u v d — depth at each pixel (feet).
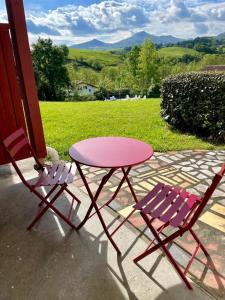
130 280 6.08
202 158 12.95
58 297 5.74
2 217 8.69
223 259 6.66
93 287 5.94
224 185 10.12
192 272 6.27
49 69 98.48
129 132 17.92
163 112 19.30
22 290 5.94
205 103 15.57
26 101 10.92
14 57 10.36
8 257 6.91
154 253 6.87
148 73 119.24
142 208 6.10
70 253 6.97
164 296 5.66
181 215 5.90
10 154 7.26
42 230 7.95
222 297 5.61
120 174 11.37
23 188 10.48
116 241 7.36
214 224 7.95
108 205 9.10
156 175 11.24
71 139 16.83
